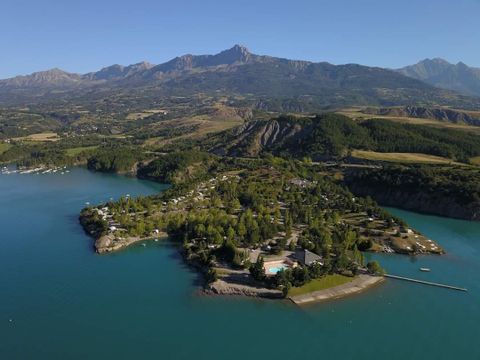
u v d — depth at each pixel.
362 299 172.75
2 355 136.88
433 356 140.00
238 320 157.25
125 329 150.62
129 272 192.12
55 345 141.88
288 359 137.25
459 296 176.75
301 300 169.50
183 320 156.50
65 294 172.50
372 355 139.75
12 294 172.12
